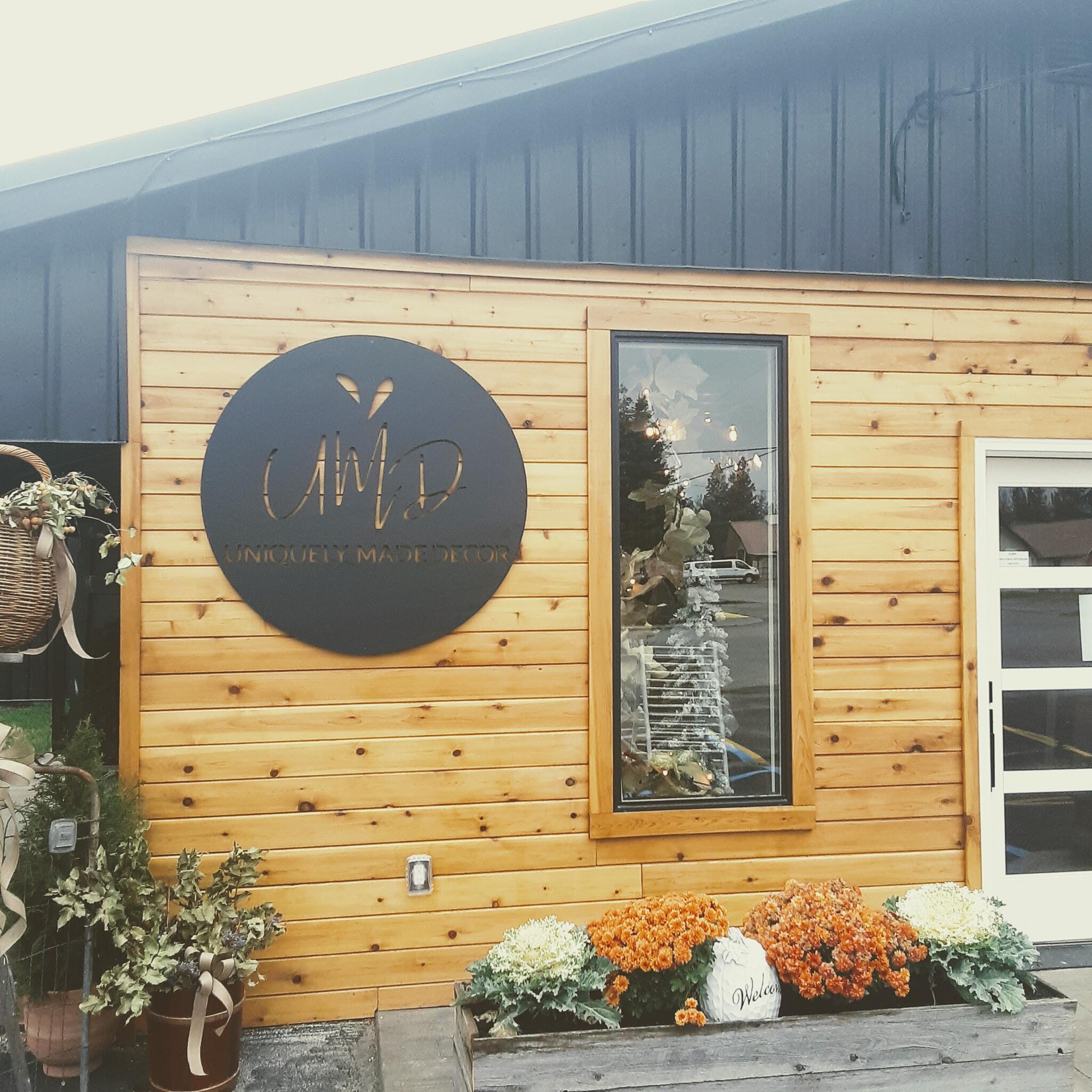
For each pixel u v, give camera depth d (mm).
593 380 3514
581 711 3482
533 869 3434
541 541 3479
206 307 3293
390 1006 3330
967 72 3854
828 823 3629
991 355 3822
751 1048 2262
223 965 2770
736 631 3637
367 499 3344
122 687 3195
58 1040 2887
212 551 3256
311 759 3312
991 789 3844
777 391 3689
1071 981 3512
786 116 3703
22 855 2891
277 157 3271
